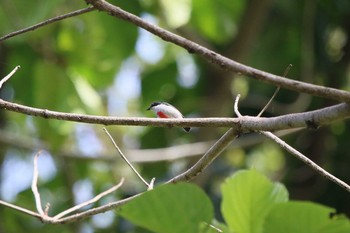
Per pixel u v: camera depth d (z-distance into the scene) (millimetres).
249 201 4070
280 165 14672
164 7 13508
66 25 12430
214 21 13523
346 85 13922
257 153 14625
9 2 10438
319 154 13453
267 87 13805
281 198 4070
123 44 12883
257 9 12906
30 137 14875
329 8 13844
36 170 6273
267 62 14398
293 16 13984
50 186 14539
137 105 15336
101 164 14711
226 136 5398
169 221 3580
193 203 3525
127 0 12758
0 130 12906
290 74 14289
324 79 13945
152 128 14469
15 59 12750
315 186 13305
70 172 13250
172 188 3480
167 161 13438
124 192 14023
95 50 12797
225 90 13617
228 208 4109
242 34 13094
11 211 13305
